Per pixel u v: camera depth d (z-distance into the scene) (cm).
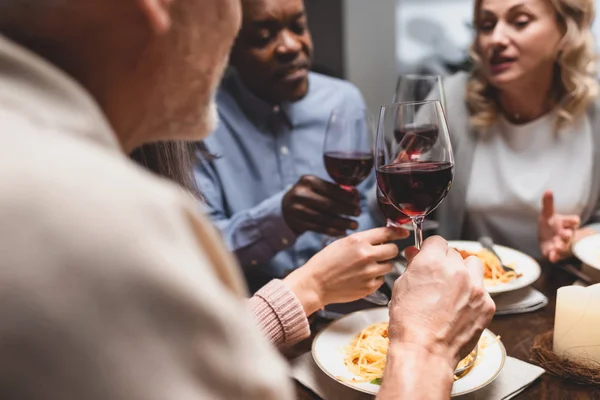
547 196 147
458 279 74
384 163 95
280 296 100
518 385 89
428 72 404
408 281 77
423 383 67
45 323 35
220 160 182
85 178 37
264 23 171
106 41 46
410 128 111
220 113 186
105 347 36
